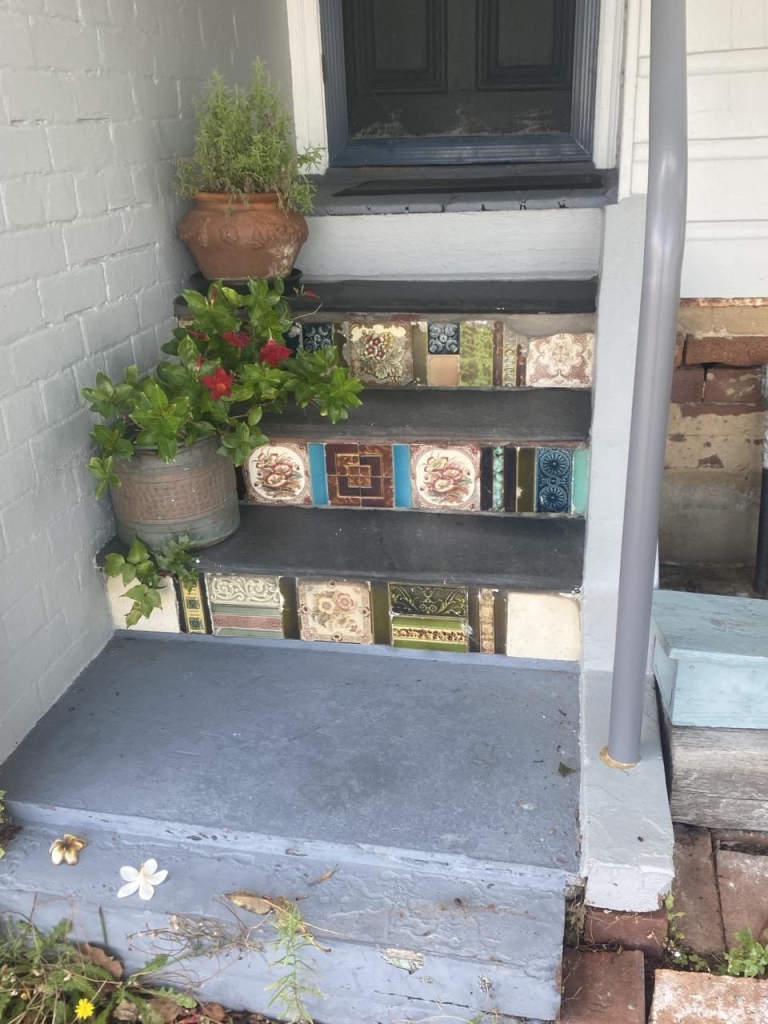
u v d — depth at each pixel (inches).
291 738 72.5
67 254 73.8
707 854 68.2
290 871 63.3
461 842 62.1
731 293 92.5
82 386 77.7
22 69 66.4
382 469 86.0
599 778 64.9
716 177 88.1
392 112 122.2
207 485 79.5
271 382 76.0
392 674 79.8
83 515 79.8
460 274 98.3
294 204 91.0
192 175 90.0
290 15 116.5
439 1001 58.9
